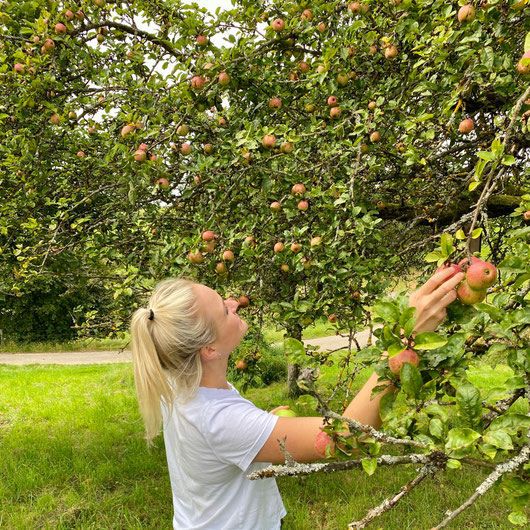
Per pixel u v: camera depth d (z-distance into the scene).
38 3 3.37
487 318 1.20
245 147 2.57
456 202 3.28
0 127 3.89
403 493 0.87
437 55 2.31
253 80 3.04
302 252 2.59
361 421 1.04
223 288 2.71
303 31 2.94
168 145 3.32
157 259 2.76
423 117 2.19
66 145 4.16
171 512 4.10
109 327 3.43
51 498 4.32
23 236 4.46
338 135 2.92
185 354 1.22
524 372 1.08
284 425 1.09
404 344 0.98
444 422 0.91
